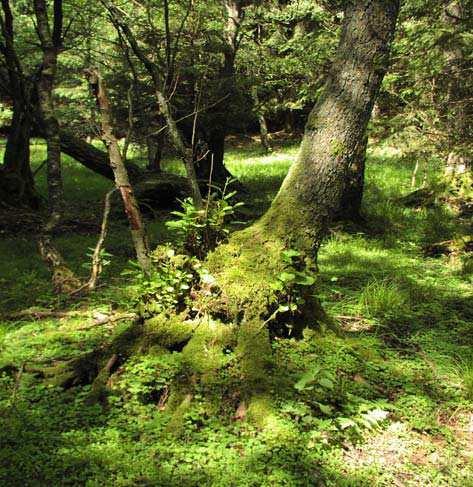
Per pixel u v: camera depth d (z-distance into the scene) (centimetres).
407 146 877
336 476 350
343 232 1011
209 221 480
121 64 1282
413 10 754
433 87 820
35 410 403
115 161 473
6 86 1129
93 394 420
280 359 452
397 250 933
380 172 1733
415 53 743
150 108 1241
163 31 1070
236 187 1411
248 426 395
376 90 481
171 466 351
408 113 829
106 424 393
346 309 635
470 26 696
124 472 343
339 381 445
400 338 571
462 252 915
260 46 1495
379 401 430
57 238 911
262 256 473
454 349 542
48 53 594
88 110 1277
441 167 1312
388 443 392
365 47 471
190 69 1108
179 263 463
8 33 1051
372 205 1255
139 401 416
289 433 382
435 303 675
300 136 2934
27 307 607
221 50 1238
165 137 1341
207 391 414
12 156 1105
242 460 359
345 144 477
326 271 790
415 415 425
